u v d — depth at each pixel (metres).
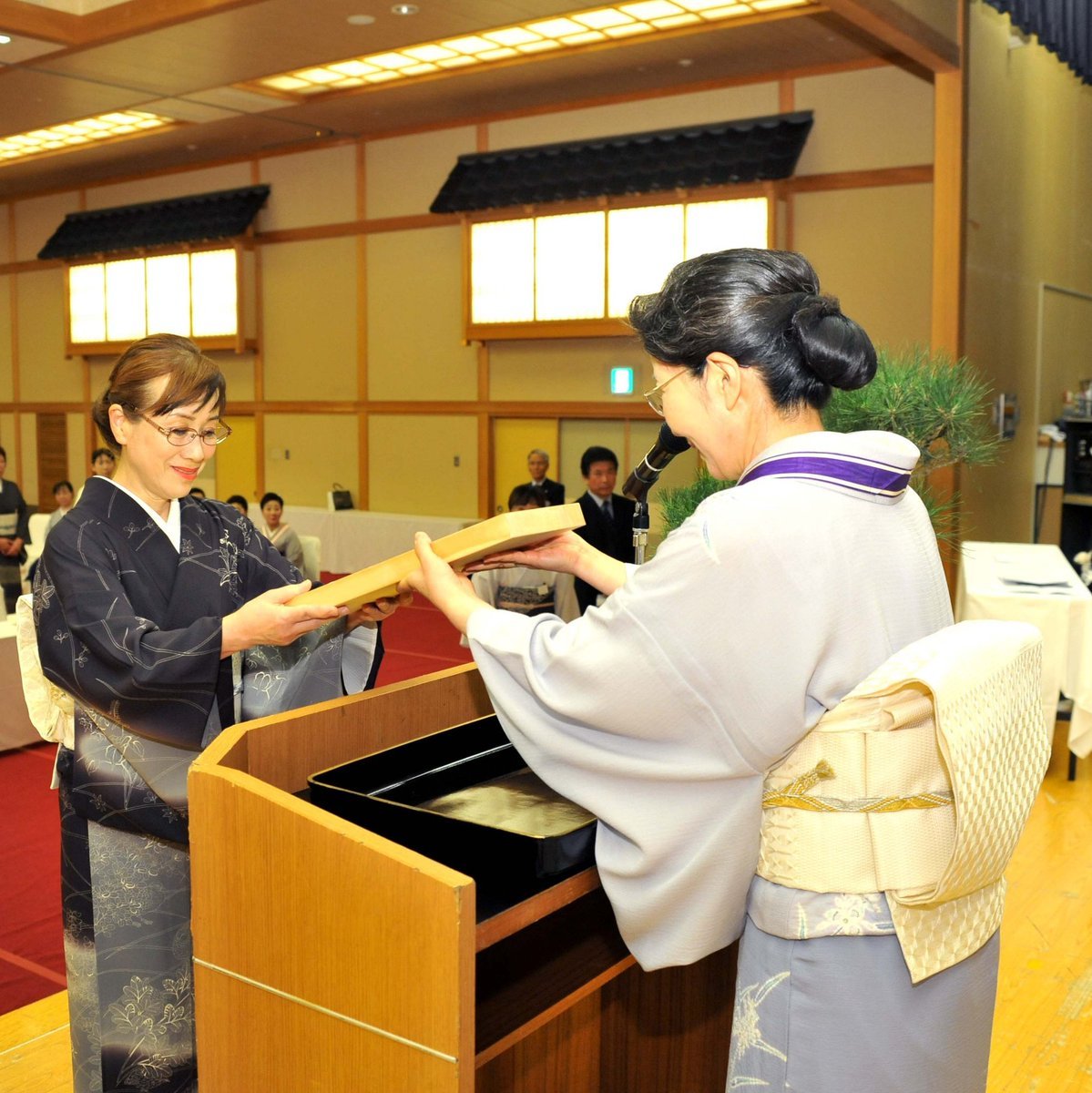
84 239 15.36
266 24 7.50
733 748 1.17
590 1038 2.07
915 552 1.27
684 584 1.15
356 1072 1.14
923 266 9.66
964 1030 1.29
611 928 1.62
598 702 1.18
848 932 1.19
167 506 1.75
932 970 1.21
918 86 9.55
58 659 1.58
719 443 1.30
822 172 10.05
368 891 1.10
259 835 1.19
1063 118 9.25
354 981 1.13
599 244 11.09
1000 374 7.89
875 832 1.18
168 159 14.27
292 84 10.80
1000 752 1.21
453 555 1.34
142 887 1.70
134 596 1.65
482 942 1.14
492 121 11.98
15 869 4.31
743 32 8.97
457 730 1.58
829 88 9.97
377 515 12.66
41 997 3.25
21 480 17.41
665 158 10.56
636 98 10.98
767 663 1.15
